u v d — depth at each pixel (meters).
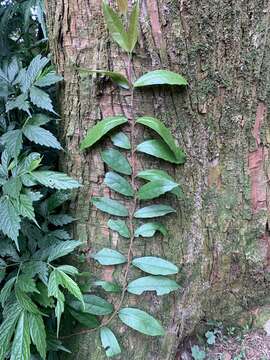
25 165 0.50
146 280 0.53
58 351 0.57
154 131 0.52
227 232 0.60
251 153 0.58
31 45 0.72
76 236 0.56
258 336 0.64
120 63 0.50
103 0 0.48
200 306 0.61
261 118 0.57
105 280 0.55
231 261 0.61
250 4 0.53
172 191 0.53
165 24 0.50
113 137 0.52
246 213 0.60
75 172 0.55
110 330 0.54
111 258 0.54
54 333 0.53
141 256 0.54
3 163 0.51
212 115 0.55
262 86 0.56
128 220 0.54
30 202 0.46
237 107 0.56
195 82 0.52
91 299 0.54
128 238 0.54
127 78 0.50
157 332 0.53
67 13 0.51
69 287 0.47
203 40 0.51
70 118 0.54
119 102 0.51
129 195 0.52
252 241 0.62
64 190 0.55
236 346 0.63
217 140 0.56
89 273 0.53
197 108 0.53
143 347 0.56
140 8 0.49
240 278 0.63
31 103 0.57
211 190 0.58
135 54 0.50
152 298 0.55
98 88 0.51
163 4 0.49
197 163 0.55
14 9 0.70
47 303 0.49
